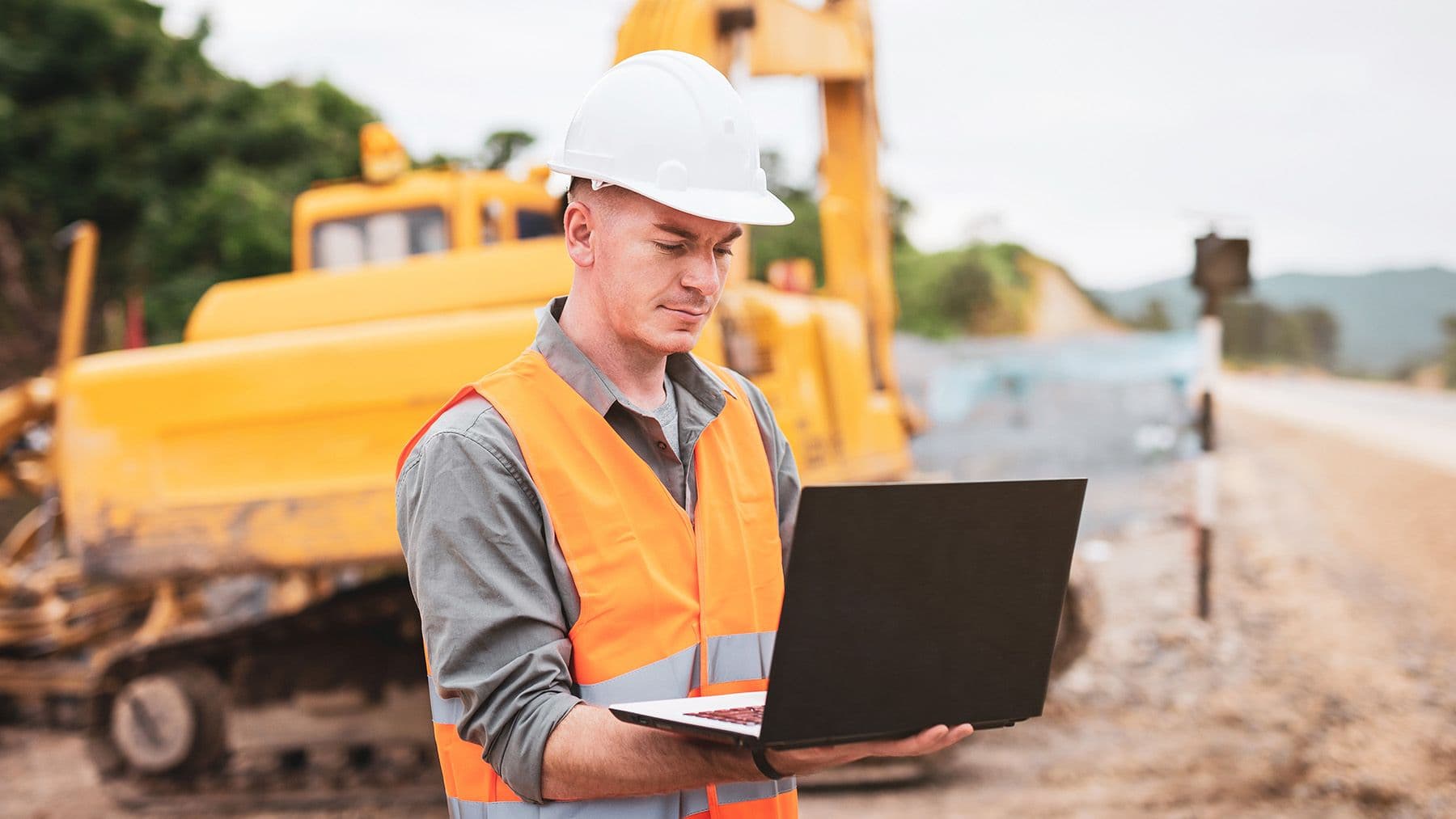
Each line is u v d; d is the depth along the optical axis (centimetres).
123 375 508
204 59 2402
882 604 138
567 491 159
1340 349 8844
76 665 778
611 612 158
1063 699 663
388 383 489
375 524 487
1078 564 649
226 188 2006
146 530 502
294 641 560
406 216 623
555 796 151
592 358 169
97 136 2150
